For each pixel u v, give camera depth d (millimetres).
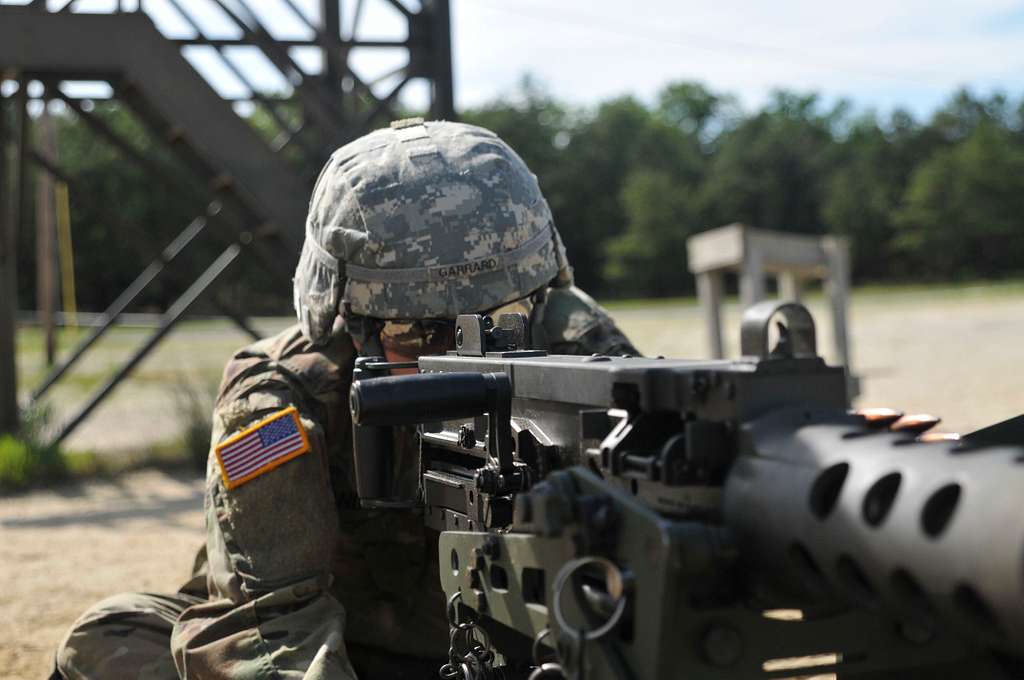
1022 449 1360
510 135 90812
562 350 3318
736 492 1660
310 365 2998
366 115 10461
